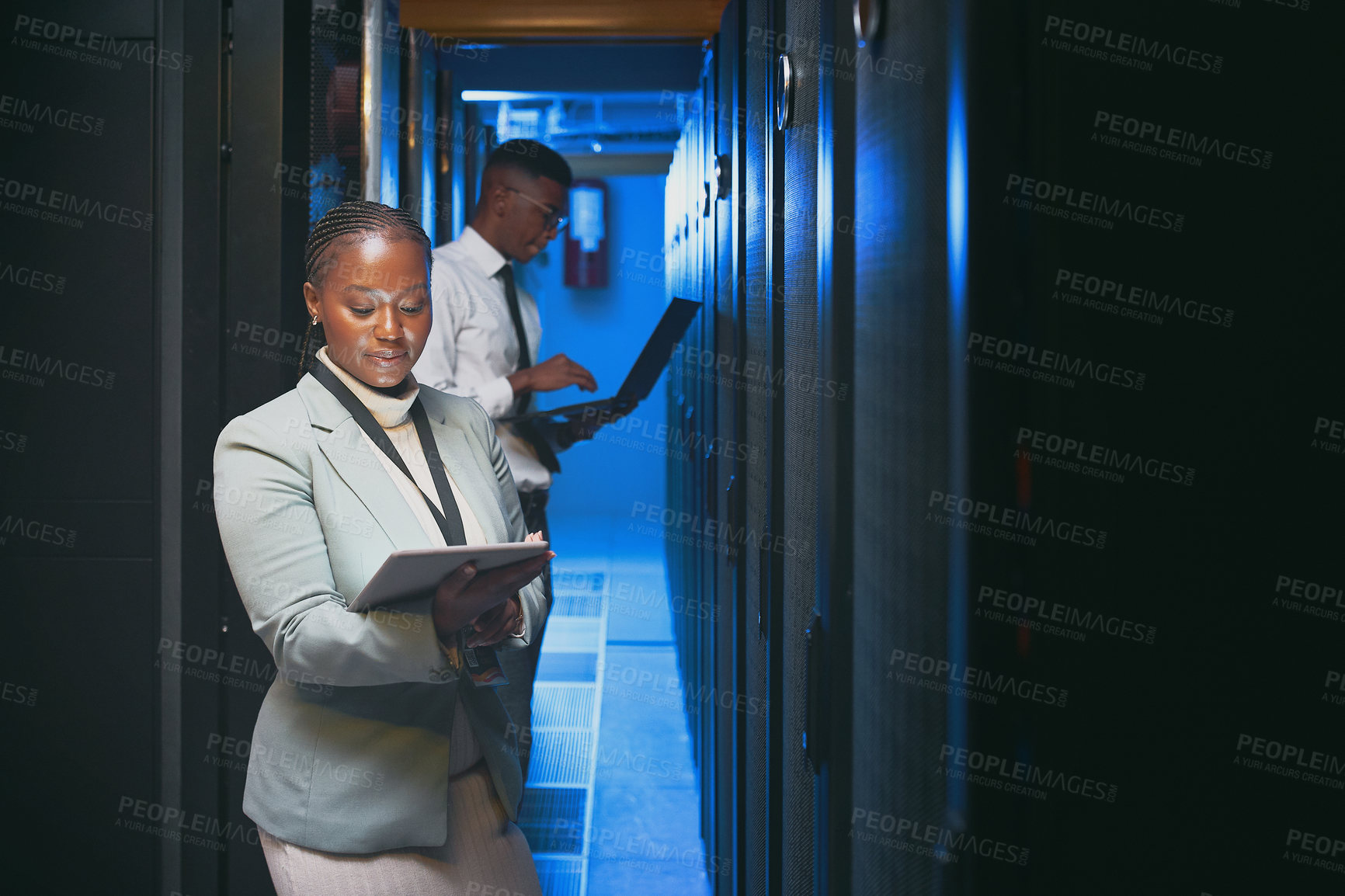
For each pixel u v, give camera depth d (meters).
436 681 1.20
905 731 0.82
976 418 0.73
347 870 1.24
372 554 1.27
